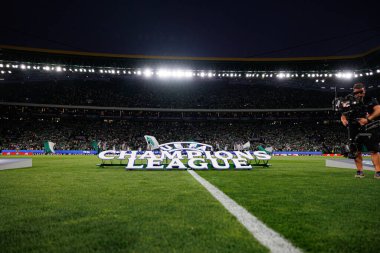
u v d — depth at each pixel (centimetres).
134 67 3800
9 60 3372
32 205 363
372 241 222
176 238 228
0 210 334
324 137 5125
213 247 207
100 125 5459
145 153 1085
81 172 936
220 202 386
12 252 201
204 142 5112
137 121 5822
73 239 227
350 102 673
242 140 5156
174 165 1031
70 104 5509
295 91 6322
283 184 602
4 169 1033
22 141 4694
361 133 670
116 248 206
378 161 689
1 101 4959
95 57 3572
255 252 198
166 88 6391
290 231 247
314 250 203
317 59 3575
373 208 345
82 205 363
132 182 641
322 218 294
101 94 5944
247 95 6216
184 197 428
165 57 3672
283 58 3662
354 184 595
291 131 5403
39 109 5462
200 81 6650
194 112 5922
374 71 3556
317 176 791
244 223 273
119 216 302
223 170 1030
